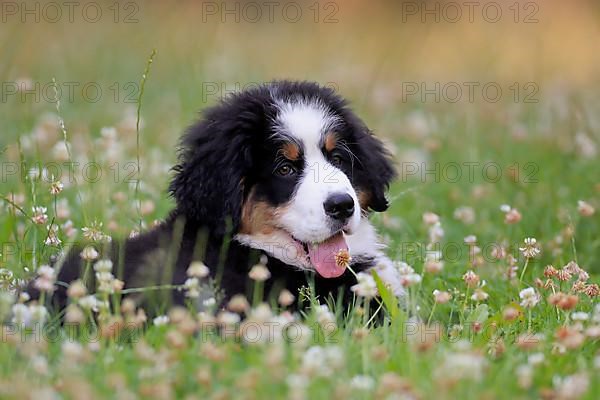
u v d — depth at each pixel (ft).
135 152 44.83
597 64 77.15
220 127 28.04
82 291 23.13
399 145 52.19
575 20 88.48
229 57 72.43
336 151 28.66
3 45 60.34
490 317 26.35
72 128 49.90
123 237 29.14
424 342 21.75
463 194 42.78
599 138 50.39
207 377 19.80
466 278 27.32
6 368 21.02
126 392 19.19
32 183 32.07
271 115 28.04
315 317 24.11
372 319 25.43
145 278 25.93
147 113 54.95
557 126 53.31
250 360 21.25
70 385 19.30
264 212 27.84
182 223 28.02
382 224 35.76
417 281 25.45
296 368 20.54
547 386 20.84
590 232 36.60
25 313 23.35
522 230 36.76
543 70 71.26
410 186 43.29
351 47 81.10
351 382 20.18
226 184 27.45
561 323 25.20
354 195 27.55
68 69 63.98
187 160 28.53
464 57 77.82
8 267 29.37
